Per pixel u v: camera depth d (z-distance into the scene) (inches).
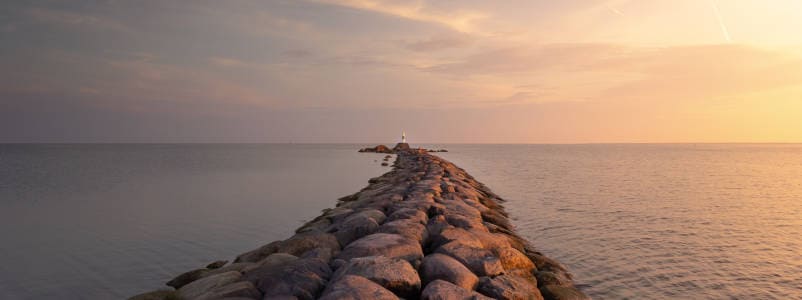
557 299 340.2
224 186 1211.9
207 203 887.7
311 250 381.4
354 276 275.9
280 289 283.4
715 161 2891.2
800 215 754.2
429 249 412.8
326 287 284.7
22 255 502.6
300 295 276.8
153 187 1178.6
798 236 593.6
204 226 660.1
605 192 1090.1
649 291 389.4
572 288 371.2
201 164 2384.4
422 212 512.7
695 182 1352.1
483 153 5009.8
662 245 541.3
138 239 576.4
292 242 415.8
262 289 291.7
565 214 762.2
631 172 1804.9
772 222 691.4
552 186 1246.9
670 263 468.1
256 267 348.8
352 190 1159.6
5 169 1910.7
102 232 613.9
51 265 467.8
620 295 378.9
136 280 426.3
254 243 567.2
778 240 570.6
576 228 641.0
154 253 514.6
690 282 411.8
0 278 427.5
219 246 549.0
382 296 255.0
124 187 1178.0
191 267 467.8
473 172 1887.3
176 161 2731.3
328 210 767.1
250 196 1003.3
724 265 462.6
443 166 1679.4
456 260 341.4
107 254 508.7
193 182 1320.1
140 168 2005.4
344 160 3006.9
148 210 797.9
